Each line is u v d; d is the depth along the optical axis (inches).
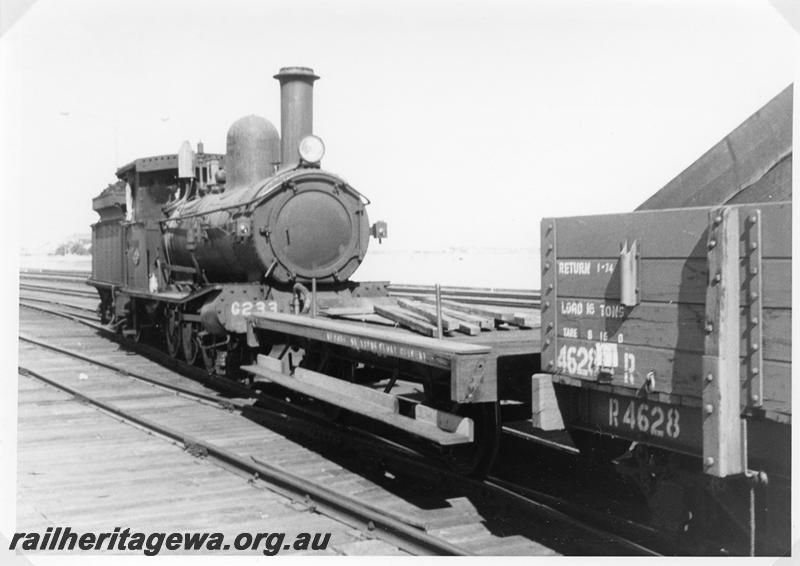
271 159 477.4
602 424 193.5
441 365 219.1
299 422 339.9
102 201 698.2
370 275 1429.6
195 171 556.4
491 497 238.5
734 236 153.4
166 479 275.0
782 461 162.7
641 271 175.0
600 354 186.1
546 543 210.7
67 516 236.4
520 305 534.6
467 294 695.7
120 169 629.6
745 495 174.7
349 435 309.7
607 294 184.4
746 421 159.8
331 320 336.5
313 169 436.8
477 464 255.6
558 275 199.6
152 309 563.8
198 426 358.3
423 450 293.9
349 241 445.1
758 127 187.2
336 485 267.0
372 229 463.2
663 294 169.9
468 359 211.9
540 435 338.0
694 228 163.0
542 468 280.8
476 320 272.7
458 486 251.1
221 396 426.3
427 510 239.8
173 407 403.9
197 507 244.4
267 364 366.0
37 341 654.5
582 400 199.9
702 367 159.5
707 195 197.9
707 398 154.6
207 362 465.1
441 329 247.1
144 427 353.7
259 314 376.5
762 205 151.9
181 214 528.4
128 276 623.8
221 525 227.8
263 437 335.9
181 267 527.2
